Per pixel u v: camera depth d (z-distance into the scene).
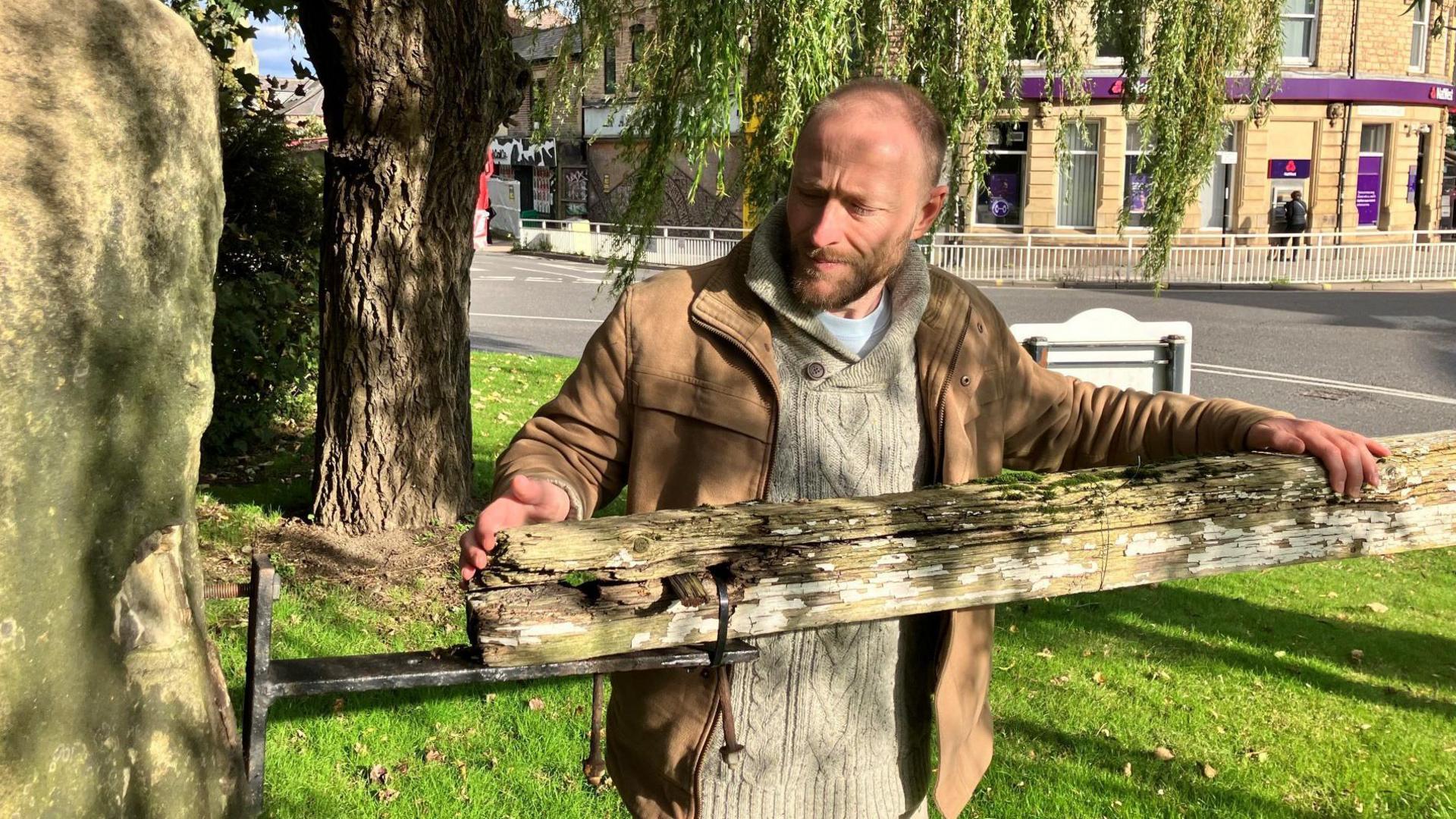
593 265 25.20
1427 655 4.42
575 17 5.48
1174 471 1.61
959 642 1.72
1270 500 1.63
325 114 4.96
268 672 1.16
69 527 0.98
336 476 5.26
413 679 1.22
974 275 20.92
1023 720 3.79
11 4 0.96
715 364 1.67
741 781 1.67
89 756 0.99
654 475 1.69
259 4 6.84
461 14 4.86
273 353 6.90
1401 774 3.46
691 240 24.31
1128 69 6.41
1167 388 5.06
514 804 3.17
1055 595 1.54
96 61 1.01
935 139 1.62
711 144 4.85
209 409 1.17
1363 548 1.68
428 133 4.96
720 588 1.33
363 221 5.03
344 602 4.46
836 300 1.59
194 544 1.15
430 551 5.03
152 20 1.08
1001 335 1.87
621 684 1.78
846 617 1.44
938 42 5.24
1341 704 3.94
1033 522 1.50
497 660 1.24
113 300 1.02
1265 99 6.61
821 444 1.68
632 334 1.71
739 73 4.65
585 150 30.86
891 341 1.69
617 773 1.82
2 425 0.92
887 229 1.55
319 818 3.06
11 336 0.93
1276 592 5.19
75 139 0.99
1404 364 11.07
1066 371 4.98
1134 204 22.08
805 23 4.48
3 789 0.91
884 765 1.74
